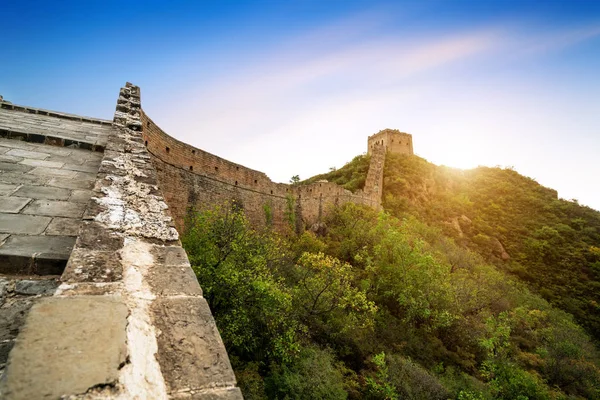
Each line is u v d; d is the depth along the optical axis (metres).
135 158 4.34
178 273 2.03
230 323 10.62
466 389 13.44
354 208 34.25
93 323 1.30
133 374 1.19
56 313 1.30
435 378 13.27
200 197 18.64
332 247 26.84
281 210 27.84
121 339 1.28
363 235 26.86
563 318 27.97
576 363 18.66
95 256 1.94
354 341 14.41
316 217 32.69
